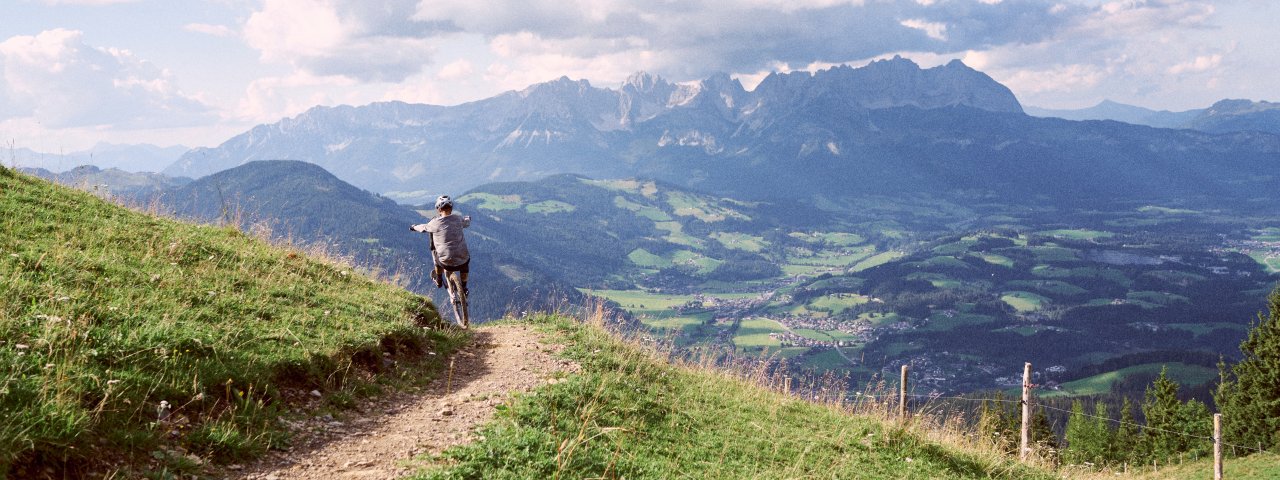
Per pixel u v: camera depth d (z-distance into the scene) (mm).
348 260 16234
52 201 12719
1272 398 56750
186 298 9570
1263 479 40406
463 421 8570
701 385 14039
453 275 14156
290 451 7008
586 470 7758
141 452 6008
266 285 11617
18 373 6094
